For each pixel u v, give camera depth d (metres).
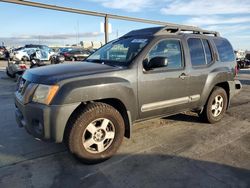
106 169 3.58
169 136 4.79
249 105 7.33
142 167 3.63
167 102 4.50
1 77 13.43
